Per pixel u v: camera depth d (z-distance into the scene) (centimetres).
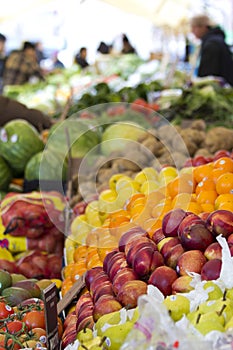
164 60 945
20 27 1375
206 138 389
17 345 180
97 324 162
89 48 1321
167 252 181
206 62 736
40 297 239
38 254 302
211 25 765
